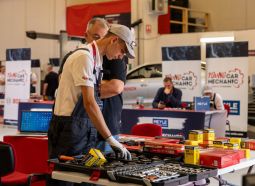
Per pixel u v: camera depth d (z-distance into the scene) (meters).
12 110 9.27
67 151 2.50
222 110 6.19
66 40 7.78
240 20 11.41
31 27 12.99
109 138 2.42
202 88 7.48
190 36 10.26
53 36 8.12
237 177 5.18
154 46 10.58
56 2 12.75
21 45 13.14
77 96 2.53
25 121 3.84
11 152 2.58
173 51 7.64
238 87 7.30
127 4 10.63
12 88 9.24
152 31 10.55
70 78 2.52
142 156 2.52
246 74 7.26
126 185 1.94
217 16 11.79
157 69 9.66
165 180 1.88
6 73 9.29
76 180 2.12
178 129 5.52
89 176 2.11
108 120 3.01
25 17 13.05
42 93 12.31
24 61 9.03
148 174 2.00
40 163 3.65
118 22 10.78
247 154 2.64
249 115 8.30
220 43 7.37
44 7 12.83
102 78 2.89
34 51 13.03
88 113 2.43
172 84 7.28
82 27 11.62
